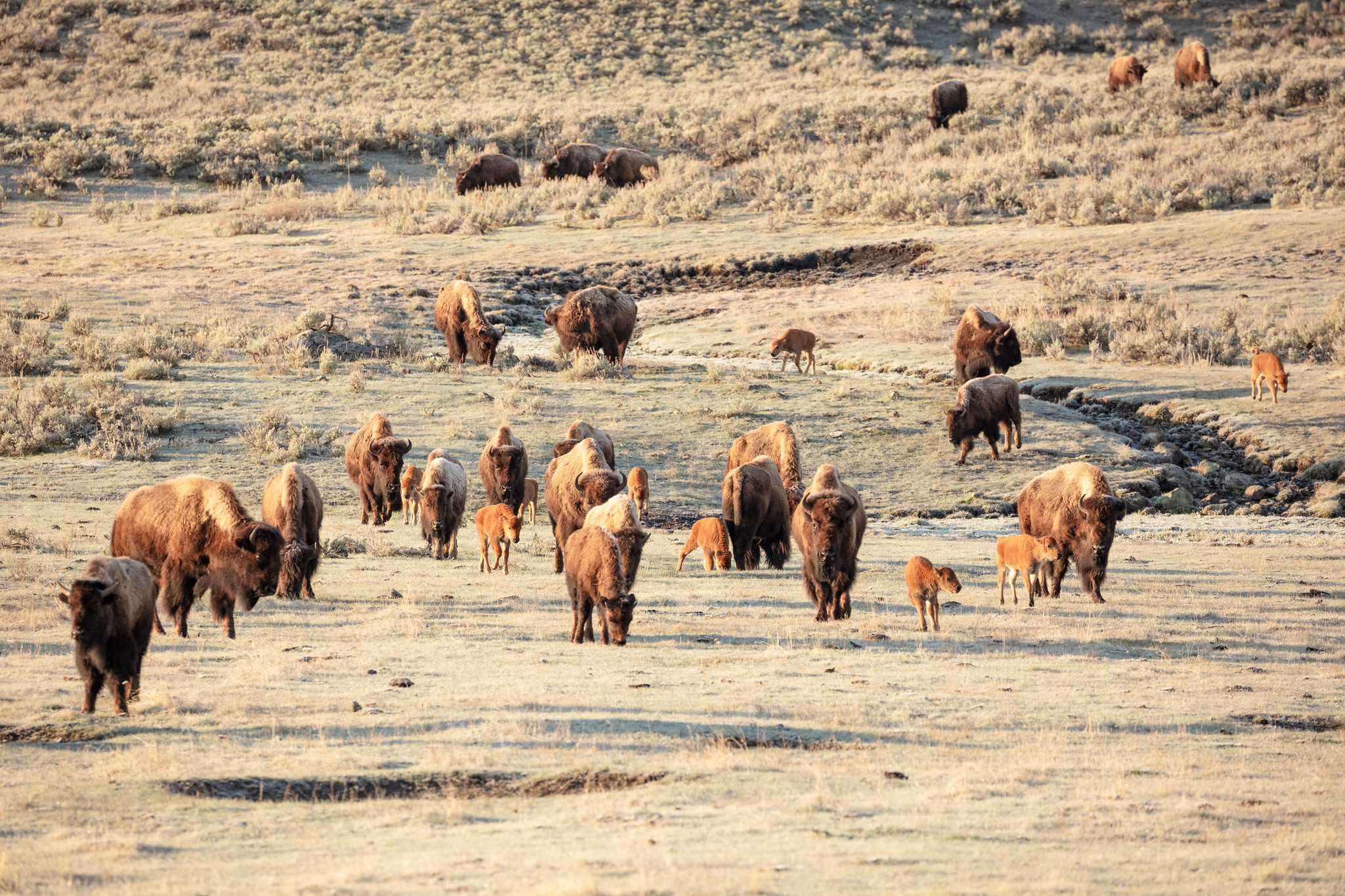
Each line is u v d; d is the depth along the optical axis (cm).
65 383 13025
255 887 2202
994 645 5103
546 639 5116
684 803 2803
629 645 4969
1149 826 2658
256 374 14075
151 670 4319
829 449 11950
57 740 3388
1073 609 6100
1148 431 12850
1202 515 10669
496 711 3709
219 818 2691
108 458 10975
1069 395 14112
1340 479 11112
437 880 2217
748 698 3956
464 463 10925
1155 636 5369
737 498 7344
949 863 2358
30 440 11238
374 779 2995
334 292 19362
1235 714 3925
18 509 9019
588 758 3167
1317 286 17525
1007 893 2167
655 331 18762
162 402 12688
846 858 2378
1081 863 2372
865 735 3516
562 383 14138
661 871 2264
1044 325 16438
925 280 19975
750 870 2283
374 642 4959
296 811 2752
